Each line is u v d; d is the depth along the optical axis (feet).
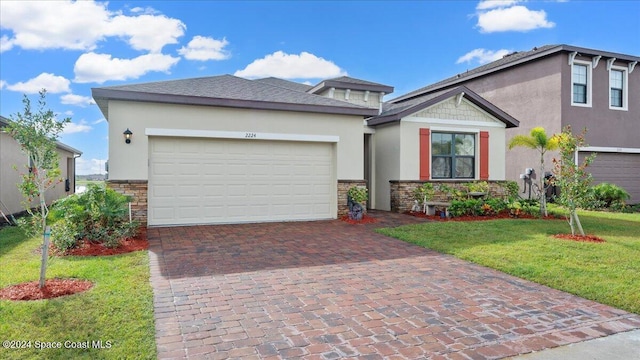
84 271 18.48
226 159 34.55
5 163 39.22
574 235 28.14
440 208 40.04
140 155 31.63
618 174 56.29
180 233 29.50
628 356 11.64
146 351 11.25
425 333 12.91
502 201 40.91
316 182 37.65
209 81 38.55
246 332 12.74
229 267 20.31
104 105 33.40
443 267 21.01
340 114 37.47
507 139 58.75
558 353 11.78
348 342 12.15
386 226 33.40
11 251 23.43
